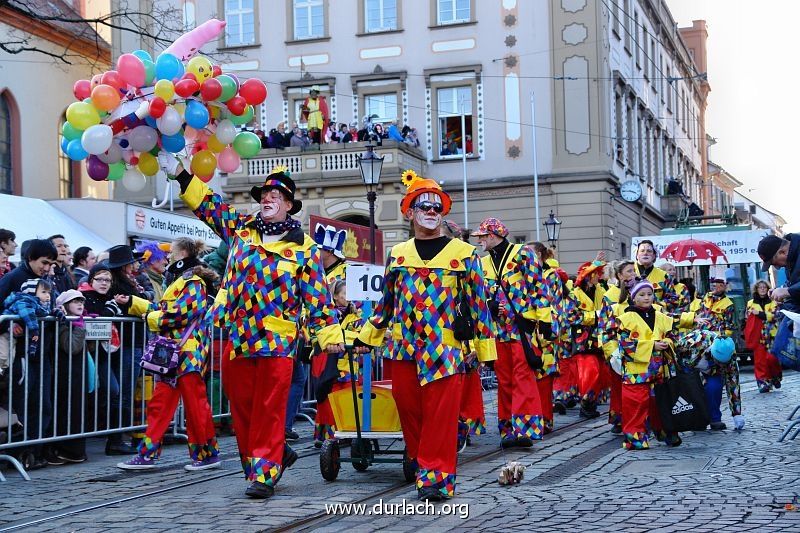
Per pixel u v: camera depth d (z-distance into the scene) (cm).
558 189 3338
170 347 903
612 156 3453
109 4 3438
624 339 1048
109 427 1041
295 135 3206
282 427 776
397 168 3112
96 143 765
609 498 746
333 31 3488
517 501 742
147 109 772
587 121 3322
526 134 3366
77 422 1002
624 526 643
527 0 3366
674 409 1049
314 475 888
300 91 3494
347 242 1527
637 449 1041
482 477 859
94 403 1022
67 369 991
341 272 1146
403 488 814
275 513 700
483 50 3391
